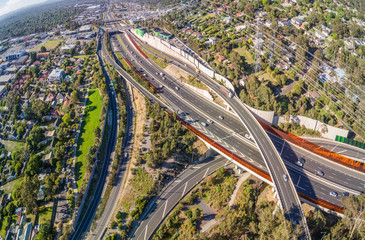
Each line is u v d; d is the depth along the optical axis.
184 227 157.12
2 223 163.12
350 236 139.88
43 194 175.00
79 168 197.00
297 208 146.50
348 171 179.88
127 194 179.75
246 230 156.25
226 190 181.38
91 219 167.25
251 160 183.88
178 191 181.25
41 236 147.38
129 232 156.75
